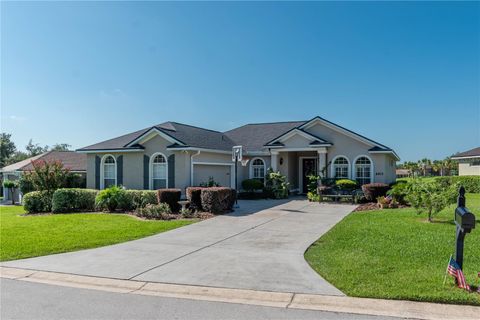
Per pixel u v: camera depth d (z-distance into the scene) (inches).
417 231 413.7
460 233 222.2
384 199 671.1
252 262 300.0
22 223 536.4
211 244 374.6
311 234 418.3
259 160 985.5
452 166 2460.6
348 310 197.9
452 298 202.2
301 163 1010.7
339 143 854.5
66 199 688.4
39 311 203.0
